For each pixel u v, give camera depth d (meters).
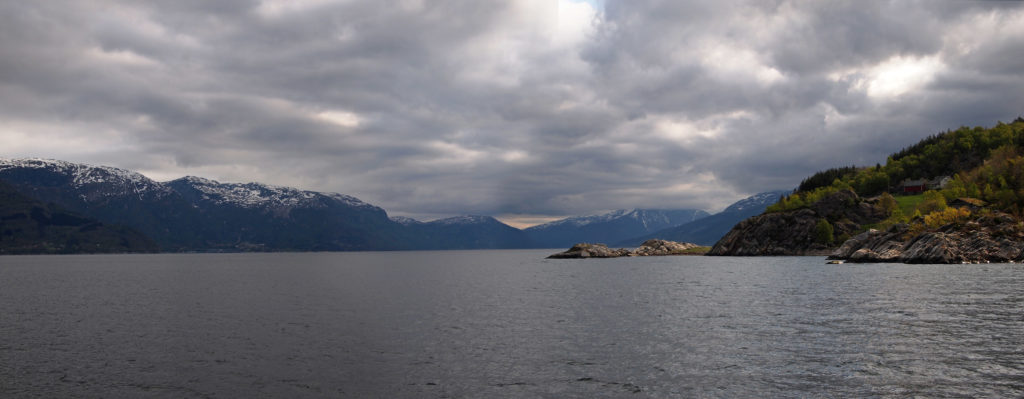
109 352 38.53
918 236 135.50
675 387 28.20
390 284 108.81
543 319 52.69
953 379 28.28
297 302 72.12
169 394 28.50
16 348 40.25
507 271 162.38
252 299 77.00
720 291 76.25
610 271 140.75
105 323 52.94
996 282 76.50
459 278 129.00
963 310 50.75
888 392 26.44
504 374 31.34
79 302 74.31
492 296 78.12
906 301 57.91
